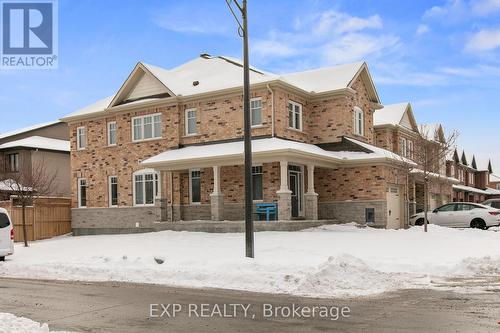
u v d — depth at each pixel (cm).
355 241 1850
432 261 1401
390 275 1212
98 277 1337
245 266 1270
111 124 3102
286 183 2283
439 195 3594
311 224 2367
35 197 2859
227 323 795
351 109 2767
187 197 2756
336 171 2620
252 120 2556
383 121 3384
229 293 1050
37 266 1519
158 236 2333
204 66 3122
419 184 3322
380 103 3106
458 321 775
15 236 2778
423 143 2616
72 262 1545
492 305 894
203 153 2498
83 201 3186
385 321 784
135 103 2905
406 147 3597
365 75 2953
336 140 2688
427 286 1090
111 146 3053
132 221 2933
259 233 2155
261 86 2492
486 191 5656
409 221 2767
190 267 1334
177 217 2762
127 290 1122
